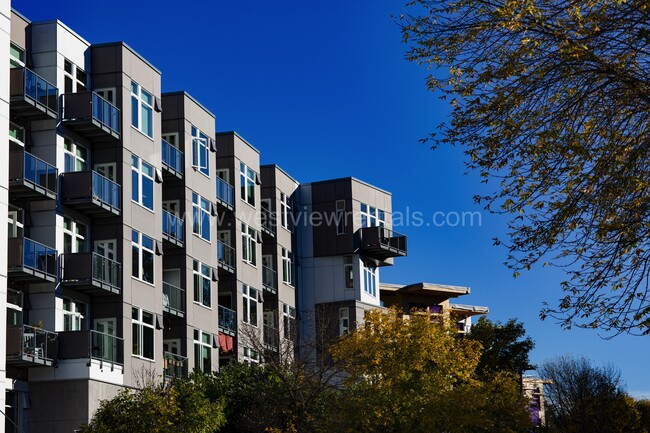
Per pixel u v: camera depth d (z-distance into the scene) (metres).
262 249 54.78
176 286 42.56
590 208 15.97
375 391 35.12
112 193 36.75
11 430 33.06
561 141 15.70
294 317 56.31
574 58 15.55
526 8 15.35
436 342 37.00
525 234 16.39
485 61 16.36
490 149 16.16
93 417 33.66
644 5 14.91
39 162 33.56
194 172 44.66
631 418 70.50
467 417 34.78
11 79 33.06
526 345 58.12
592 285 16.08
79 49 37.38
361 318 57.56
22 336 31.97
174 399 31.33
